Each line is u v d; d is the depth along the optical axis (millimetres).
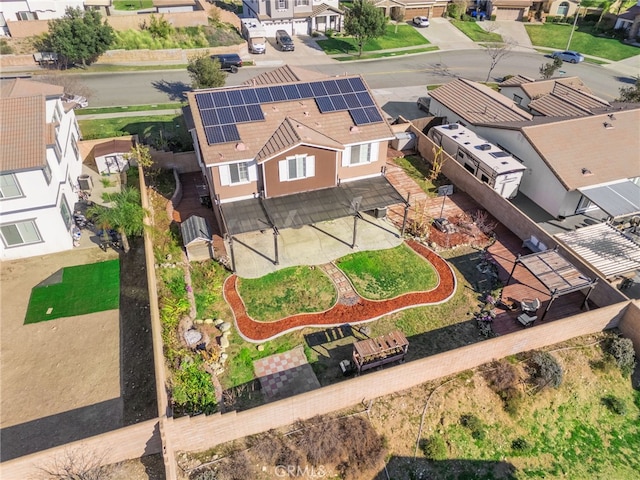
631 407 23297
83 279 28141
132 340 24609
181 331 24641
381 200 31625
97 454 18359
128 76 55812
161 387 19844
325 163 31297
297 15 71375
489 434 21531
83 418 21109
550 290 25266
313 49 68375
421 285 28625
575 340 25188
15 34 56562
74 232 31141
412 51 70062
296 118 31797
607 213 31703
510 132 37938
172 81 55062
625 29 76375
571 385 23469
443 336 25562
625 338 25156
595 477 20750
